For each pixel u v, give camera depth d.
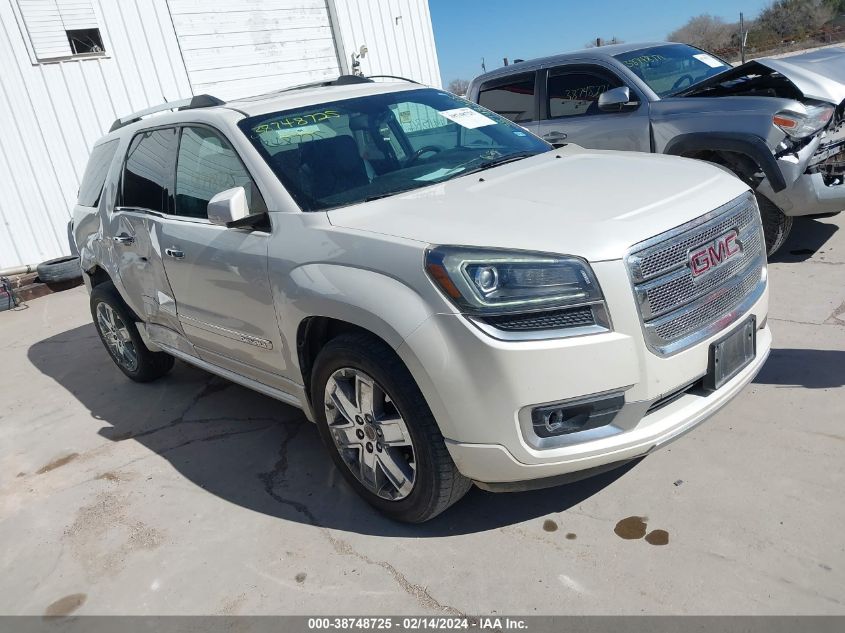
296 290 2.83
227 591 2.69
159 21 9.16
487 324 2.33
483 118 3.96
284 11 10.32
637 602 2.31
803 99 4.80
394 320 2.46
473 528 2.82
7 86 8.19
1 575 3.03
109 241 4.44
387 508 2.89
